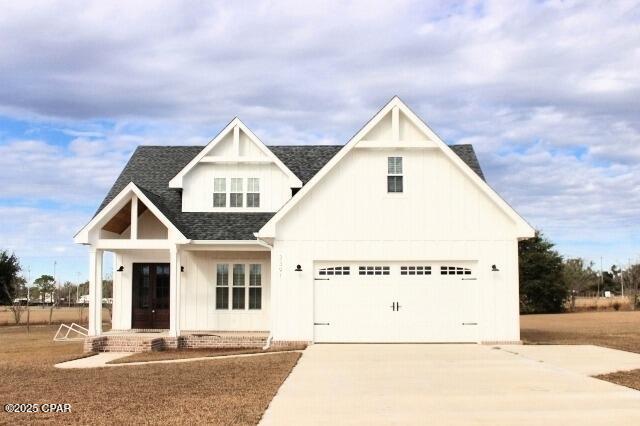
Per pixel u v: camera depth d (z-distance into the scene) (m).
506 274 23.19
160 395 13.18
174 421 10.72
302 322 23.28
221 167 27.23
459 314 23.27
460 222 23.41
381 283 23.44
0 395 13.35
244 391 13.53
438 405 12.01
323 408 11.75
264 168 27.22
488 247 23.28
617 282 96.31
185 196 27.06
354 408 11.74
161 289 27.12
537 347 22.14
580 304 70.62
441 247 23.34
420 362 18.22
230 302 26.56
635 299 66.88
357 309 23.36
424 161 23.66
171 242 23.66
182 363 18.64
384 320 23.33
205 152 26.91
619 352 20.69
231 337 23.84
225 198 27.08
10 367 18.38
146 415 11.23
